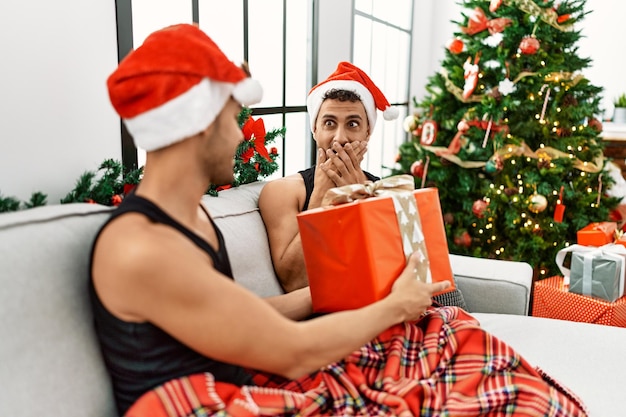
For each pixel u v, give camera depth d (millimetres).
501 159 2734
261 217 1495
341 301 1033
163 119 765
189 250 748
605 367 1284
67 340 812
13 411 712
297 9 2531
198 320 728
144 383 798
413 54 4461
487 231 2898
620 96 4043
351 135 1508
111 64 1363
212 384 791
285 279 1441
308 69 2670
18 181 1133
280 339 776
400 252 1029
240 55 2189
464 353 1032
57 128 1215
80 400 802
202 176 849
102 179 1250
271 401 830
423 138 2941
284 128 1779
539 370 1071
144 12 1643
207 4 1956
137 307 731
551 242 2705
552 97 2783
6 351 726
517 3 2684
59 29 1200
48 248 842
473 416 900
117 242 729
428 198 1126
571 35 2801
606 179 2865
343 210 991
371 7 3576
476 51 2828
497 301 1727
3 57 1078
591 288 1942
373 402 911
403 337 1028
